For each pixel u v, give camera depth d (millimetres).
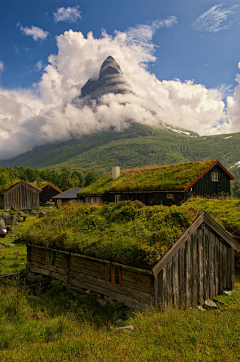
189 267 7613
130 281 7438
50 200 63312
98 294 8453
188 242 7621
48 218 11914
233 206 15055
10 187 38094
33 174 130375
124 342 4691
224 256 8984
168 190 23516
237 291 8914
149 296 6906
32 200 40594
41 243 10391
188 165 26359
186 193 22766
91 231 9320
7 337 5039
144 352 4234
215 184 25781
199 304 7848
